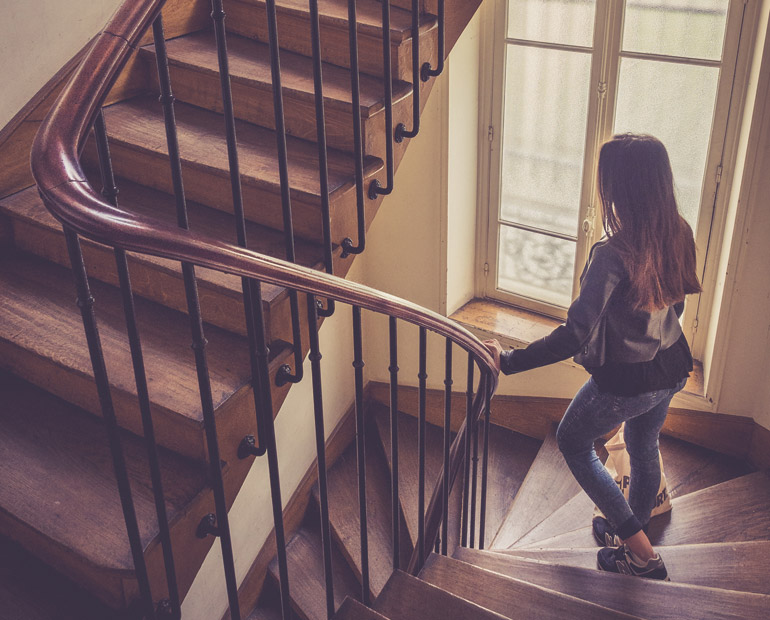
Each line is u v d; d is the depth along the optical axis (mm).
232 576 1845
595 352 2455
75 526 1826
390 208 4324
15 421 2135
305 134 2496
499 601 2377
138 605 1894
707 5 3273
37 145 1330
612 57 3607
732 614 2398
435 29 2645
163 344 2168
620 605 2516
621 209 2270
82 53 2768
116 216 1300
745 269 3365
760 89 3053
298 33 2678
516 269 4438
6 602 1908
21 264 2525
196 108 2703
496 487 4254
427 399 4828
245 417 2062
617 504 2670
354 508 4531
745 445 3768
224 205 2432
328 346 4555
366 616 2074
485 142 4172
